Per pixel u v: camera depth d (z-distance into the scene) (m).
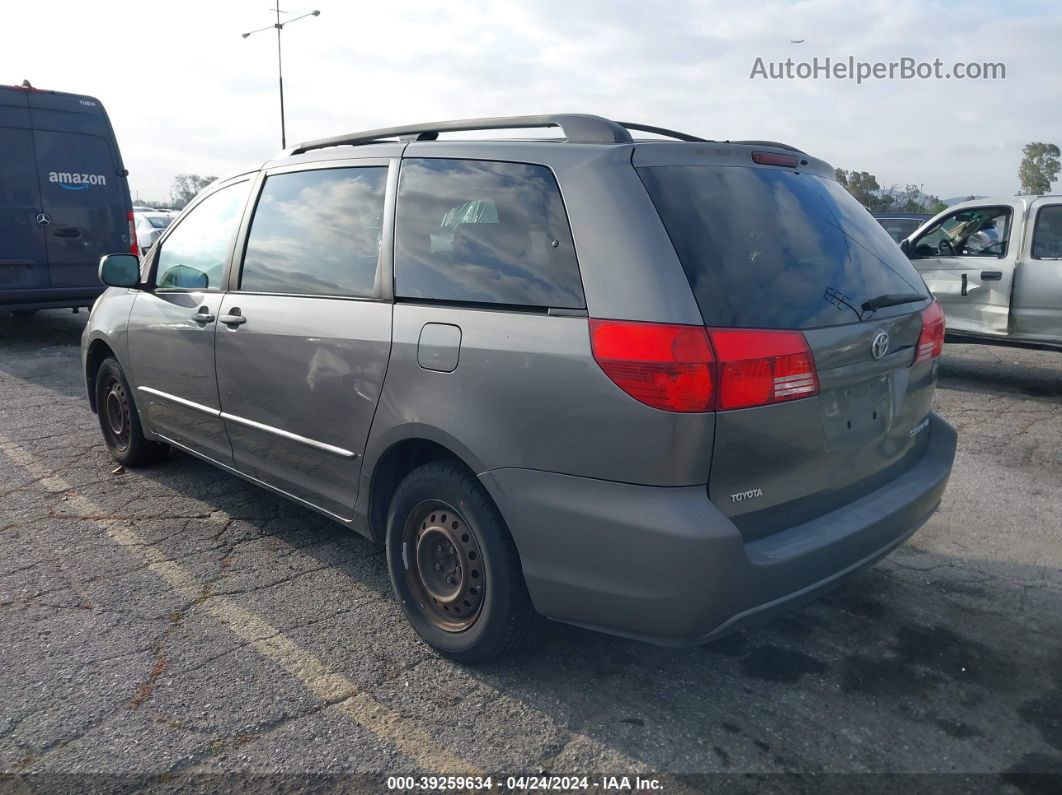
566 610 2.62
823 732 2.65
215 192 4.30
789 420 2.51
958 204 8.55
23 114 9.12
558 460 2.54
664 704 2.79
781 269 2.61
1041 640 3.21
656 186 2.55
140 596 3.51
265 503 4.59
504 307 2.73
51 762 2.48
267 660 3.03
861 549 2.75
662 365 2.34
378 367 3.05
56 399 7.05
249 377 3.72
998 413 6.92
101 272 4.33
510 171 2.85
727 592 2.39
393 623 3.31
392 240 3.15
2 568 3.76
